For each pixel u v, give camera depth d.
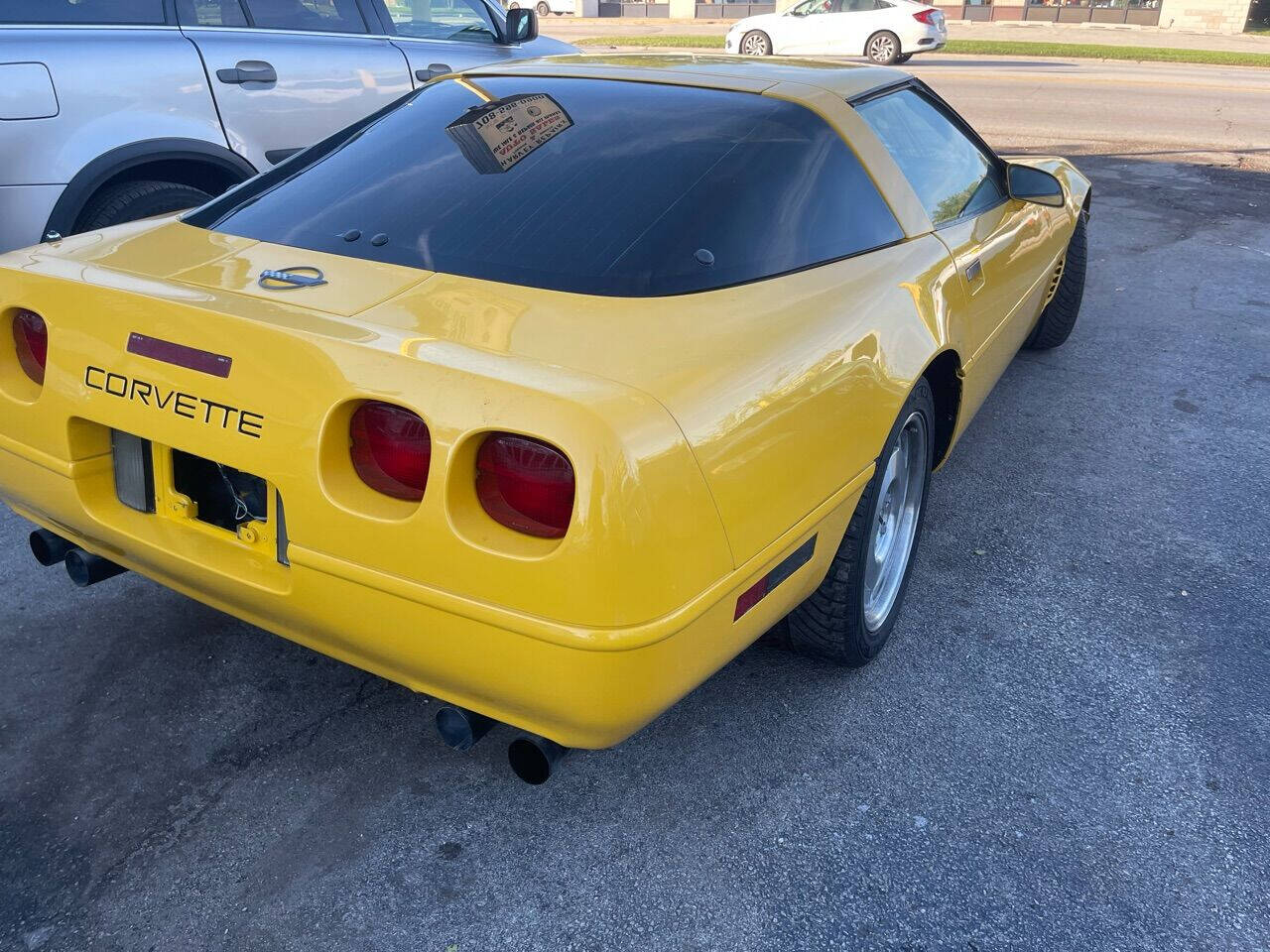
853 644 2.67
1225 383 5.07
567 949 2.00
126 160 4.61
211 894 2.10
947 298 2.81
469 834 2.27
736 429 1.88
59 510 2.32
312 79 5.27
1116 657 2.95
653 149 2.50
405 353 1.79
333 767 2.45
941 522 3.69
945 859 2.23
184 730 2.55
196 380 1.95
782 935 2.04
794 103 2.72
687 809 2.35
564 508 1.67
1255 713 2.73
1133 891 2.17
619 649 1.70
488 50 6.27
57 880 2.12
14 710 2.59
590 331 1.95
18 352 2.29
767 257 2.34
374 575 1.82
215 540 2.13
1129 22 33.56
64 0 4.51
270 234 2.45
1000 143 11.48
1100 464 4.18
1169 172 10.22
